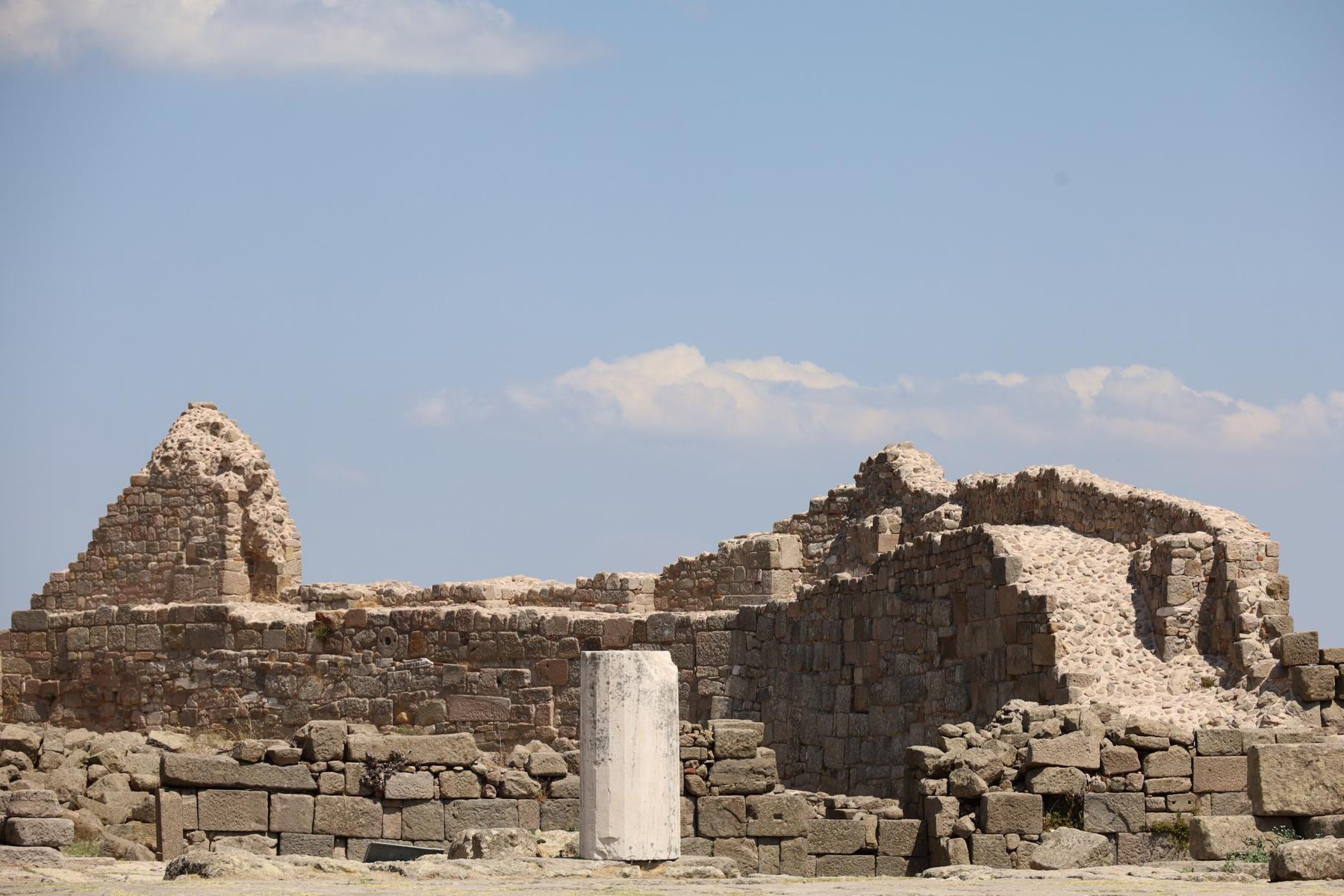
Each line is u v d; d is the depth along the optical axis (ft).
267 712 155.02
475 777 110.73
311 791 108.88
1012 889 73.26
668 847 89.45
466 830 105.81
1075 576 116.37
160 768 110.73
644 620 145.28
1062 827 99.45
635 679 89.76
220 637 157.58
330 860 86.22
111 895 71.56
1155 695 109.60
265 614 157.99
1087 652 111.75
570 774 112.06
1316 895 67.67
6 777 119.85
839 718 132.67
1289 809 87.40
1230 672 110.42
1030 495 134.62
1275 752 87.66
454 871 84.07
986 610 117.80
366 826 108.99
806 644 136.87
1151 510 120.37
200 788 107.65
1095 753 100.73
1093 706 104.83
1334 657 106.83
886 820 103.19
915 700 125.18
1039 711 103.65
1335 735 101.76
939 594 123.13
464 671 149.38
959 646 120.88
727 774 104.83
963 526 146.10
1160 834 100.17
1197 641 112.37
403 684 151.12
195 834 107.24
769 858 103.71
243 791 108.06
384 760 109.70
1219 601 112.37
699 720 142.92
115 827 118.11
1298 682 107.04
